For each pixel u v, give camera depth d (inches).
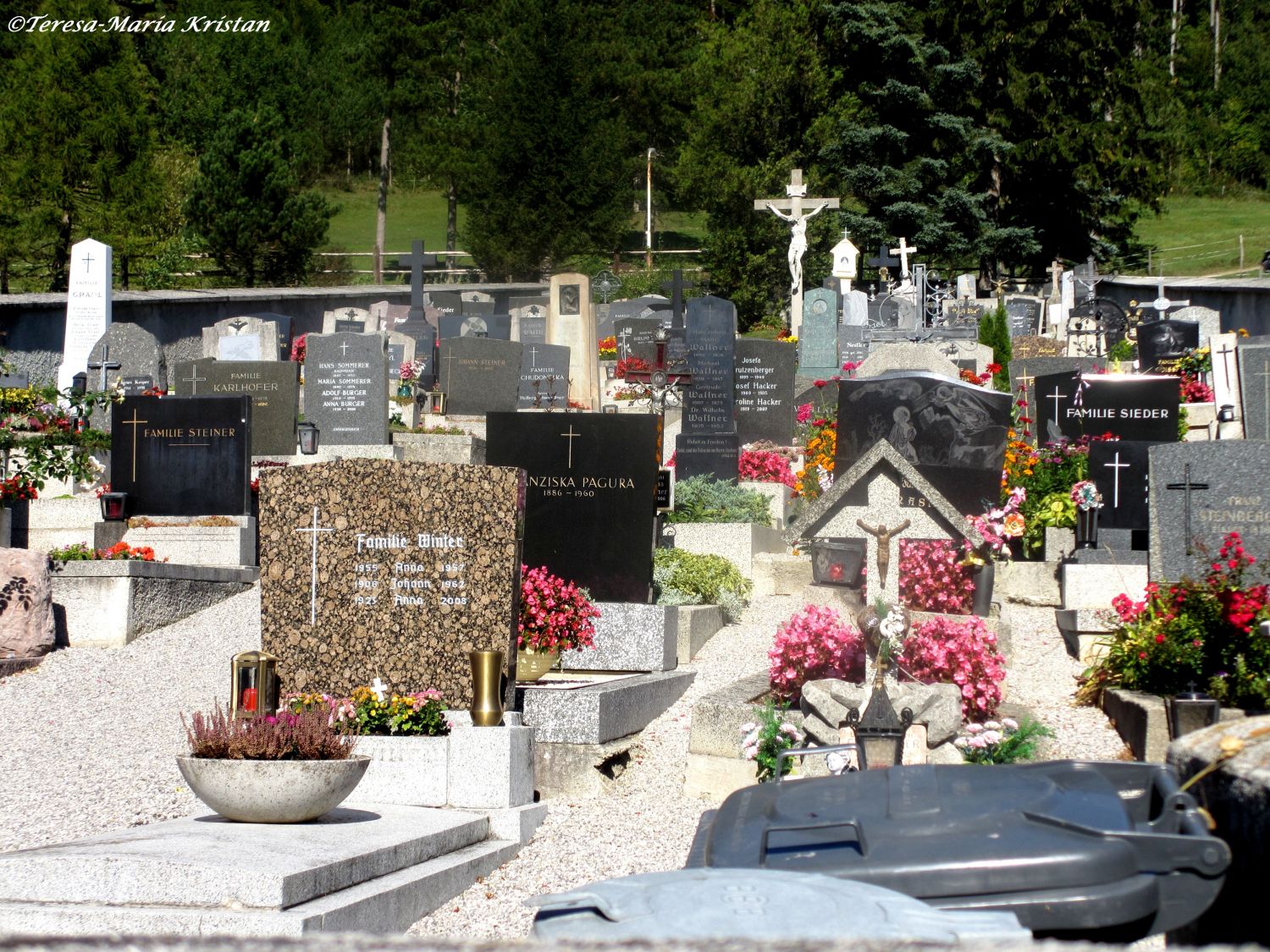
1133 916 139.8
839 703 354.6
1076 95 2137.1
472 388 1018.7
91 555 589.9
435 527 402.0
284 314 1699.1
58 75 1936.5
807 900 131.6
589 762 395.9
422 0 2829.7
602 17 3046.3
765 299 2175.2
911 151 2142.0
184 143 2442.2
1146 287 1702.8
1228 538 416.5
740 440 823.1
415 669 398.9
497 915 286.7
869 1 2191.2
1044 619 510.6
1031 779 165.5
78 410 827.4
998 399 584.1
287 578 406.9
